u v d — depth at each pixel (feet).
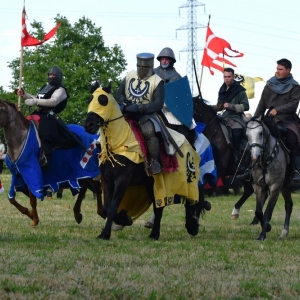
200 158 58.13
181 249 48.32
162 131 51.98
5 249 45.34
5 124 57.93
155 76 52.60
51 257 42.55
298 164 59.26
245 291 35.63
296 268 42.09
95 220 71.41
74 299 32.78
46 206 88.02
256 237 58.85
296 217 81.20
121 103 52.60
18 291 33.63
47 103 59.77
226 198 109.40
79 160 60.29
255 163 55.93
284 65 60.29
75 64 263.29
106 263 41.34
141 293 33.94
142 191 55.72
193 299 33.60
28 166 58.39
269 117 57.93
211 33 92.79
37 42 68.54
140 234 58.80
